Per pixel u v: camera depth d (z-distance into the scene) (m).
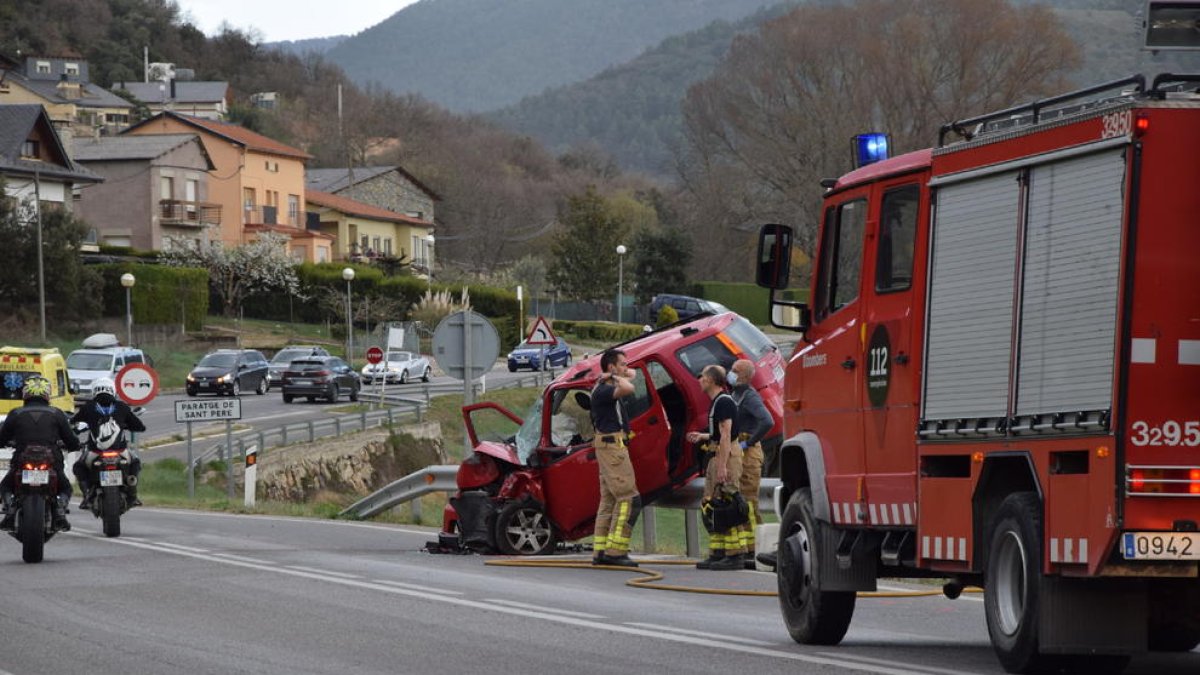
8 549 20.45
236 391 70.25
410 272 129.75
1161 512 8.80
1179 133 8.91
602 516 18.94
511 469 21.20
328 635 12.46
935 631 13.27
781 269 13.12
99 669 10.85
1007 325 10.01
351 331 88.75
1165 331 8.86
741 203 115.62
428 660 11.13
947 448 10.59
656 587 16.42
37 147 88.50
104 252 99.31
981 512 10.27
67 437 19.12
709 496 18.42
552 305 122.31
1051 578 9.40
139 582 16.44
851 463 12.05
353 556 20.16
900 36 94.00
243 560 18.98
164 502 32.88
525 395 68.69
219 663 11.06
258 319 105.06
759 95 105.25
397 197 150.38
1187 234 8.88
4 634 12.57
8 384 39.62
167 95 189.62
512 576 17.69
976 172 10.41
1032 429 9.62
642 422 20.72
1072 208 9.42
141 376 33.25
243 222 117.44
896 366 11.39
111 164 105.56
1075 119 9.44
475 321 29.30
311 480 42.22
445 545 21.33
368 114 192.50
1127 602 9.31
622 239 123.38
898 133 95.94
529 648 11.69
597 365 21.41
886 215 11.76
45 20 189.00
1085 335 9.20
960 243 10.59
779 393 22.09
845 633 12.30
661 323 92.88
